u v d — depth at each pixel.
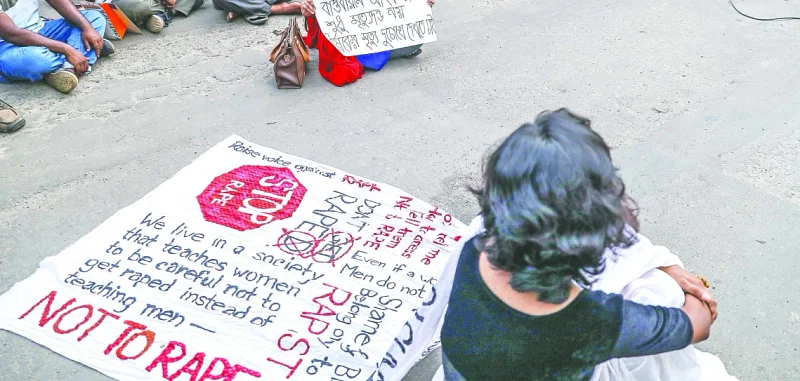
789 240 3.19
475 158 3.75
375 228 3.20
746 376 2.54
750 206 3.40
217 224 3.19
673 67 4.68
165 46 4.91
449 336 1.59
